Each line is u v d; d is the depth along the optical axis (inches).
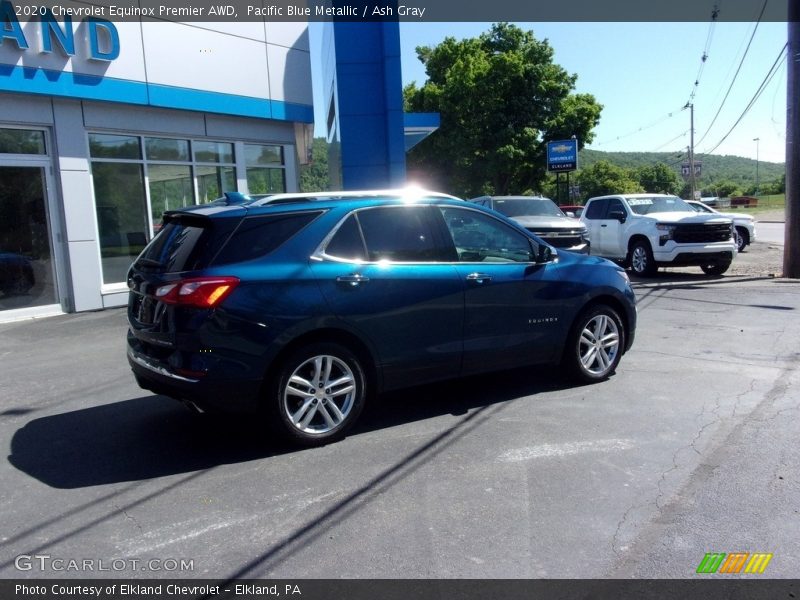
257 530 146.1
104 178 455.2
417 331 206.4
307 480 171.2
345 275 192.9
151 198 482.0
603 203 676.1
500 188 1668.3
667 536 140.3
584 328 246.2
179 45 475.5
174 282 177.5
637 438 195.0
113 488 168.4
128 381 270.2
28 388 262.7
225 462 184.1
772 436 194.1
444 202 221.3
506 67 1515.7
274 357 182.7
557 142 1459.2
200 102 490.3
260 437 202.7
